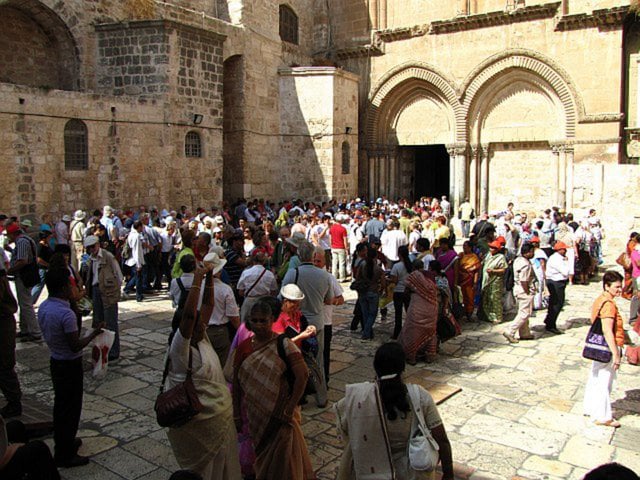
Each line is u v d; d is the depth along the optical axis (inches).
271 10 1092.5
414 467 160.7
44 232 506.6
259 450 199.6
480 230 589.0
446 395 327.0
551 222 711.1
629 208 837.8
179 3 976.3
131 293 595.8
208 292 218.1
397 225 604.1
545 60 1011.3
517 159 1096.2
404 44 1154.0
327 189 1092.5
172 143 829.2
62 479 235.8
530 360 397.1
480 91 1093.1
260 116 1066.7
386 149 1206.9
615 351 286.5
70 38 803.4
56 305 242.1
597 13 949.2
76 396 245.4
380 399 167.0
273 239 512.4
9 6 749.9
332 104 1083.9
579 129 997.2
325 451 263.0
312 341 271.1
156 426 287.0
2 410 282.8
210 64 885.2
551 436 281.0
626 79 993.5
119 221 633.0
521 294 433.7
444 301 401.1
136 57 817.5
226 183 1046.4
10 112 645.3
